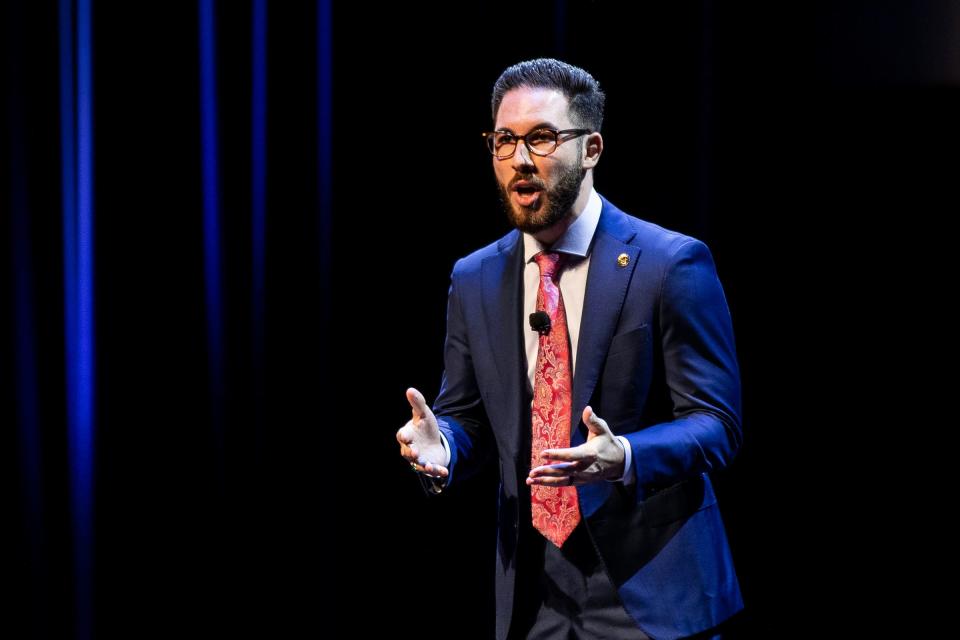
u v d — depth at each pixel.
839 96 9.99
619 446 5.09
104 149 9.91
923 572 10.34
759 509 10.81
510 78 5.74
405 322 10.75
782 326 10.42
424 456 5.73
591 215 5.88
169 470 10.24
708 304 5.65
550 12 10.23
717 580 5.77
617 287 5.66
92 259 9.91
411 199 10.61
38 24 9.68
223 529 10.46
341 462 10.73
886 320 10.18
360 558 10.90
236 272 10.38
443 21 10.44
